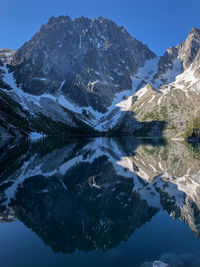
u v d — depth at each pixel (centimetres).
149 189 2202
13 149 6562
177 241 1116
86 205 1720
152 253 1012
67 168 3416
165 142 11644
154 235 1207
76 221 1398
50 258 985
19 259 973
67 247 1079
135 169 3341
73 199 1875
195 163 3975
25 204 1739
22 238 1174
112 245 1092
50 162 4009
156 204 1739
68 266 909
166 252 1003
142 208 1645
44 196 1964
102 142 11306
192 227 1305
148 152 6019
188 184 2414
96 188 2245
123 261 939
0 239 1160
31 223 1367
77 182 2511
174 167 3544
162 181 2572
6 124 15562
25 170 3228
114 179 2673
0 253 1029
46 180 2595
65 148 7175
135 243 1113
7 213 1531
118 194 2023
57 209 1620
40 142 10512
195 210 1596
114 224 1355
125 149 7025
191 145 9262
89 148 7269
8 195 1981
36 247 1087
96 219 1431
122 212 1560
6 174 2939
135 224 1342
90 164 3803
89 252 1042
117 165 3716
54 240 1163
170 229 1273
